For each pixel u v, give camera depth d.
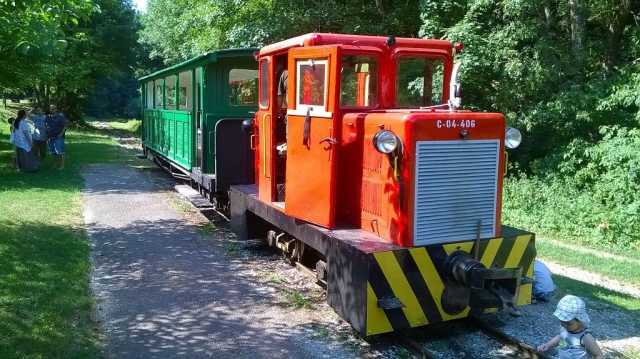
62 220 9.47
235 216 8.26
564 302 4.25
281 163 6.87
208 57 9.59
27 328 5.04
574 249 9.56
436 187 5.05
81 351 4.75
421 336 5.33
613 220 10.36
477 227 5.25
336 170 5.50
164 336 5.21
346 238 5.27
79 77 28.38
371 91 5.71
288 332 5.36
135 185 13.55
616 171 11.09
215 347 5.00
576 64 12.57
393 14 14.02
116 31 34.00
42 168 15.55
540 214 11.48
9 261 6.87
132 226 9.33
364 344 5.12
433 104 6.02
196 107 10.77
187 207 10.94
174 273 7.02
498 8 12.54
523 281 5.32
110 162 18.06
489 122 5.23
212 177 9.52
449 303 5.14
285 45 6.26
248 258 7.72
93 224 9.38
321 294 6.37
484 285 5.06
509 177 13.28
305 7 14.48
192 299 6.15
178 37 23.47
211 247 8.23
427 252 5.03
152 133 16.14
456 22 12.70
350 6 14.66
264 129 7.01
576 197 11.63
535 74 11.99
